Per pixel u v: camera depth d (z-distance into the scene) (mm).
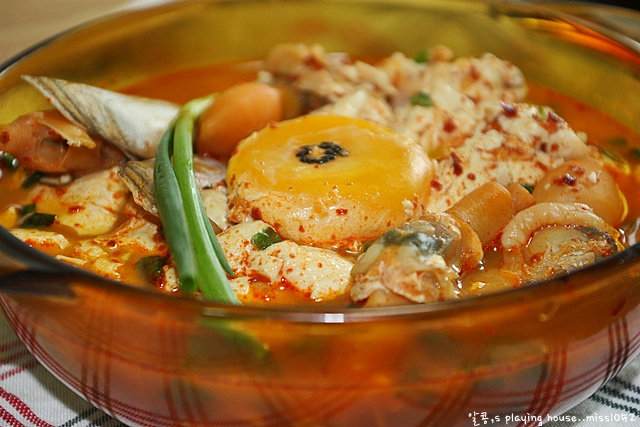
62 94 271
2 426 234
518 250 242
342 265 237
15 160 272
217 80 333
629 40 284
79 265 243
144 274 240
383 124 290
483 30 328
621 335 209
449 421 206
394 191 247
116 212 262
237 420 204
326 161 252
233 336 190
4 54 370
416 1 330
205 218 232
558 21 307
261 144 260
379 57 346
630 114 285
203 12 326
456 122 289
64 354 210
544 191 258
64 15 401
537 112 282
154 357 198
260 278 237
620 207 258
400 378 197
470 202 242
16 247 204
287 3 333
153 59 324
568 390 212
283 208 246
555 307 194
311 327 188
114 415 219
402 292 211
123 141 275
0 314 251
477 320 190
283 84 306
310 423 203
